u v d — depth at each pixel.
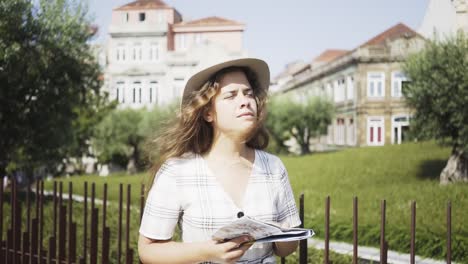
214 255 1.54
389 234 6.82
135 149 28.45
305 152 33.41
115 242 5.44
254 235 1.51
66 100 11.30
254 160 1.83
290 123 32.91
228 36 41.12
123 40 38.06
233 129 1.71
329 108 33.03
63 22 10.53
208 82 1.75
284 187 1.85
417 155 16.83
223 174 1.74
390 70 29.16
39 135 11.16
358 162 17.48
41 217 3.46
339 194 11.97
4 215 7.19
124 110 28.66
